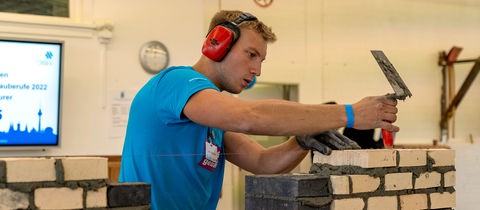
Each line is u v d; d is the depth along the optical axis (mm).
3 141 3238
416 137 3727
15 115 3271
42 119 3322
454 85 3908
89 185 1080
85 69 3492
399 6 4039
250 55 1535
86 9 3512
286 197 1279
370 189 1338
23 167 1026
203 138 1492
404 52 4023
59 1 3479
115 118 3564
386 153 1366
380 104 1343
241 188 1820
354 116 1315
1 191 1009
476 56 4000
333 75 3902
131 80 3602
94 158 1087
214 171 1597
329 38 3904
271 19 3770
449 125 3801
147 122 1469
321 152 1410
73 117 3461
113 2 3562
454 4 4098
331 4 3900
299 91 3793
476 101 3885
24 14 3377
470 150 2123
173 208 1483
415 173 1414
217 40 1510
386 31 4027
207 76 1557
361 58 3963
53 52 3361
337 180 1296
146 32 3641
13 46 3281
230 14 1551
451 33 4090
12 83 3270
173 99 1383
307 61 3832
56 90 3361
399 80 1390
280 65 3734
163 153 1462
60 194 1053
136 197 1136
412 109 3768
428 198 1438
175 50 3715
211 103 1297
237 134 1729
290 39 3799
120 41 3584
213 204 1627
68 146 3445
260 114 1278
